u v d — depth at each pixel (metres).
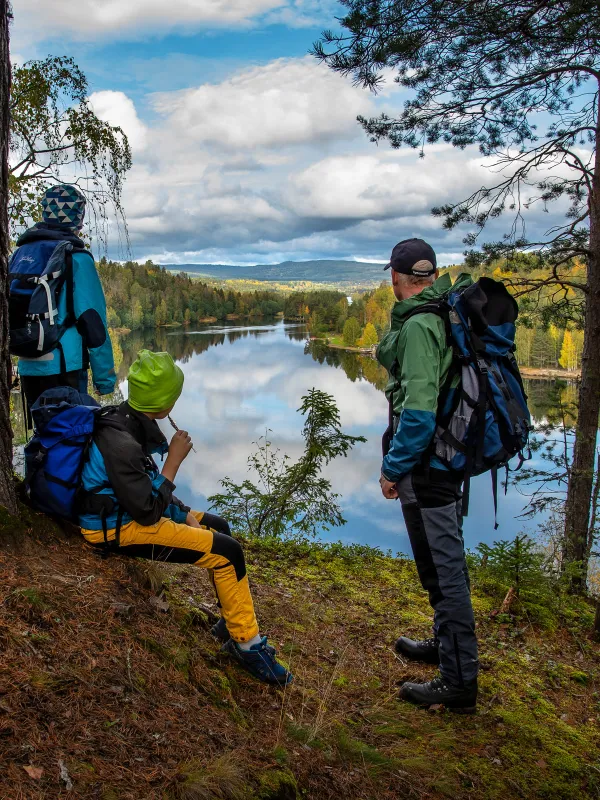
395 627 3.78
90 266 2.88
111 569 2.54
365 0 5.31
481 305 2.54
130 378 2.37
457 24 5.55
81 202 3.03
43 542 2.46
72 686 1.83
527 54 6.22
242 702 2.38
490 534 26.44
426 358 2.52
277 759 2.05
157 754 1.76
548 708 3.14
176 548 2.40
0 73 2.40
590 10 5.10
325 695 2.67
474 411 2.54
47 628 2.01
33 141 6.18
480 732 2.78
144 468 2.31
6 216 2.50
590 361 7.22
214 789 1.71
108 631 2.15
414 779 2.32
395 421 2.86
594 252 7.19
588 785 2.57
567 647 4.01
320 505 7.01
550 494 7.64
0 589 2.07
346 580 4.63
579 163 7.16
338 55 5.48
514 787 2.44
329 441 7.04
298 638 3.31
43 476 2.38
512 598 4.39
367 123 7.14
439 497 2.68
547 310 7.78
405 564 5.36
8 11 2.52
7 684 1.71
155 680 2.08
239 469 37.81
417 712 2.86
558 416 7.45
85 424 2.36
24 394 2.97
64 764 1.55
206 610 2.91
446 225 7.82
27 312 2.70
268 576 4.32
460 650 2.81
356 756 2.33
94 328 2.87
